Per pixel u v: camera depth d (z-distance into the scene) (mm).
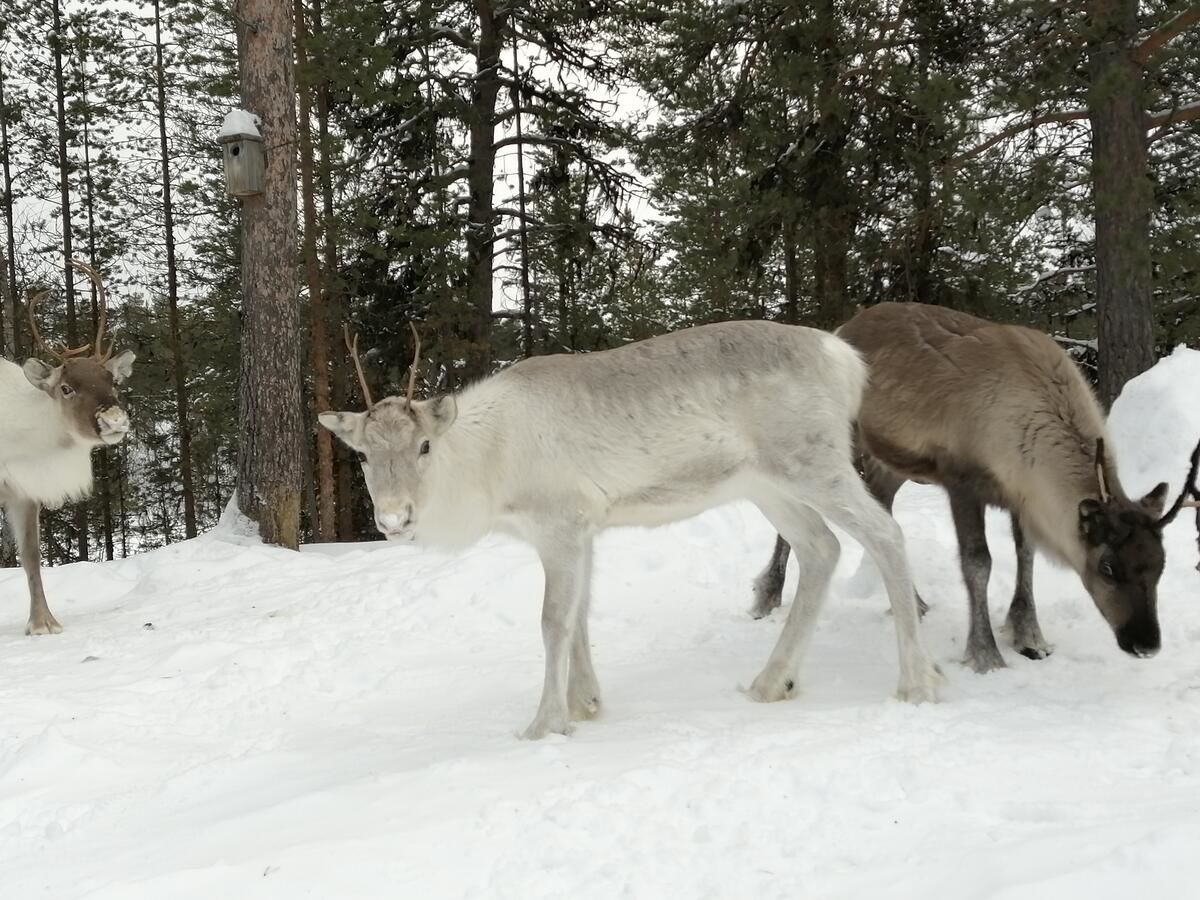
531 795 3730
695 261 21438
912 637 4863
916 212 13898
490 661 6184
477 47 19156
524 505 4922
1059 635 5836
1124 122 11281
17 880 3488
